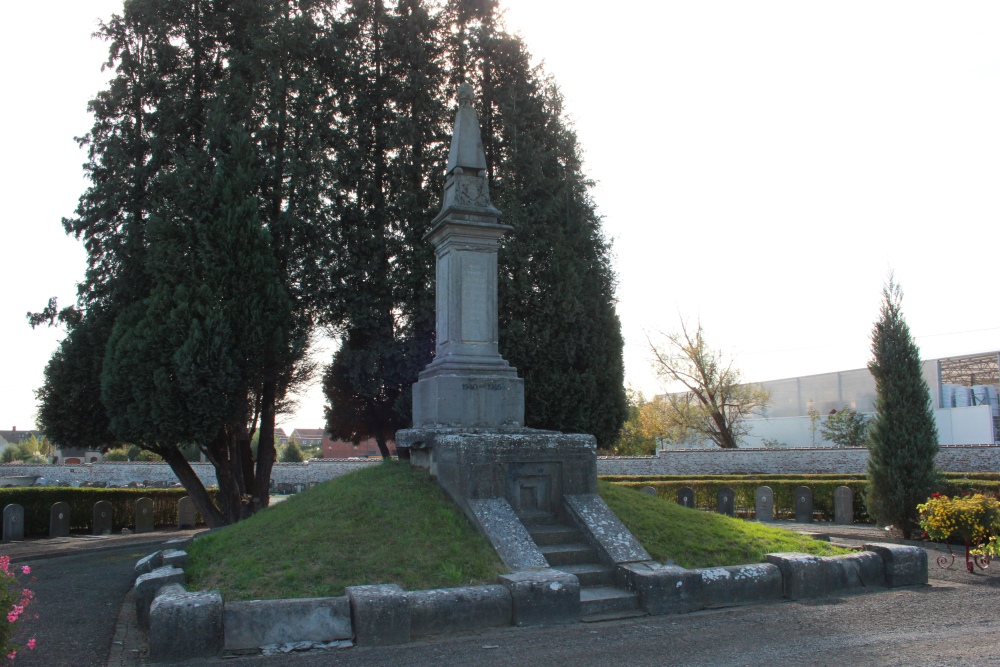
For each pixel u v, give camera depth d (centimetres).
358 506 987
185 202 1591
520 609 769
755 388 4022
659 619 797
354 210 1817
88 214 1728
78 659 718
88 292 1706
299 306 1778
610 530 955
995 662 616
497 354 1206
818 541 1057
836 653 652
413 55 1870
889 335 1648
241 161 1658
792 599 889
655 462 2942
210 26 1794
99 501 2220
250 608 695
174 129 1733
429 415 1166
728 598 862
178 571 830
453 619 747
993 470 2352
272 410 1822
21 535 2011
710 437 3859
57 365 1666
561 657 651
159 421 1507
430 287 1722
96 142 1762
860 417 3297
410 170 1825
